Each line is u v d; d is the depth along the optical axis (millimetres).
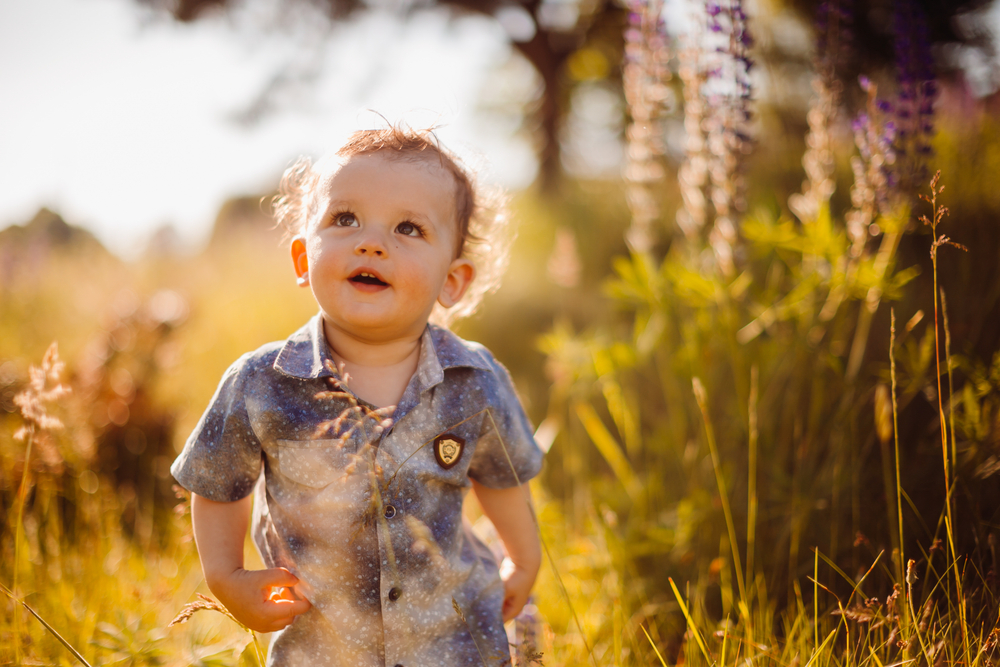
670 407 2459
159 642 1510
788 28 5098
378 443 1172
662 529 1963
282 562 1195
